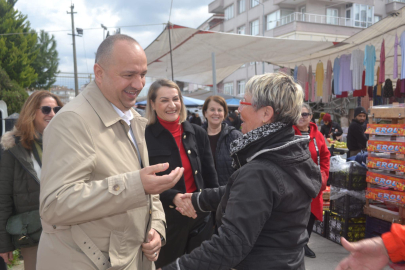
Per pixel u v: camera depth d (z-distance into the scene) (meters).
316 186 1.41
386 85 8.03
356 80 7.52
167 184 1.19
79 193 1.16
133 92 1.38
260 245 1.31
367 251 1.24
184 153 2.49
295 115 1.38
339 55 8.38
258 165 1.29
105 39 1.37
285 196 1.27
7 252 2.14
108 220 1.32
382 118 3.31
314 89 9.30
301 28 20.73
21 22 20.33
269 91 1.38
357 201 3.72
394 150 3.10
